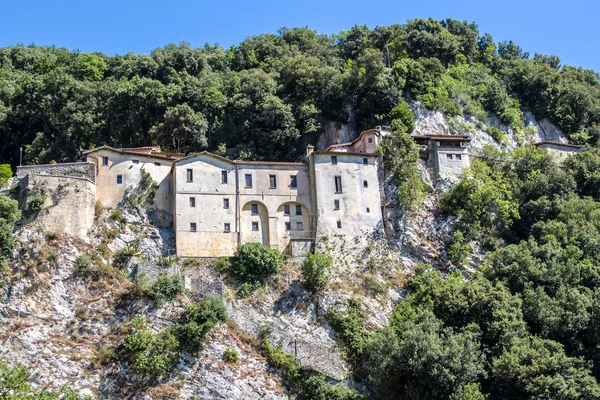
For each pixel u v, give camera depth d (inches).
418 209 3673.7
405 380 2726.4
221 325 2886.3
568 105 5147.6
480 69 5236.2
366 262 3398.1
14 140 4640.8
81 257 2970.0
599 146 4859.7
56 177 3166.8
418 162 3846.0
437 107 4493.1
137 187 3405.5
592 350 2960.1
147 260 3154.5
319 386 2763.3
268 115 4276.6
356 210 3543.3
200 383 2711.6
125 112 4463.6
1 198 2955.2
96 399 2620.6
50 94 4662.9
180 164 3454.7
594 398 2694.4
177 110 4239.7
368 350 2945.4
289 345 2940.5
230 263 3233.3
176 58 5265.8
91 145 4414.4
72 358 2689.5
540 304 3046.3
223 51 6092.5
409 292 3316.9
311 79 4517.7
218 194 3457.2
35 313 2790.4
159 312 2856.8
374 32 5442.9
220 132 4384.8
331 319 3068.4
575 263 3366.1
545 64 5999.0
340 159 3634.4
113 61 5821.9
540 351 2802.7
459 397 2608.3
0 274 2819.9
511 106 4958.2
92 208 3228.3
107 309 2859.3
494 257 3388.3
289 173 3595.0
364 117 4421.8
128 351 2719.0
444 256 3538.4
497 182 3880.4
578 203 3777.1
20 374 2503.7
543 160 4121.6
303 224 3526.1
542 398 2645.2
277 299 3120.1
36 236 2989.7
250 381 2760.8
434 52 5162.4
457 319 3011.8
